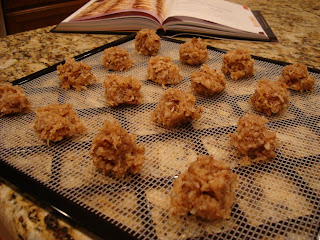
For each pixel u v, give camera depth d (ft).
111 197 0.73
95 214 0.66
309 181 0.78
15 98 1.02
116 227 0.63
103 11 1.72
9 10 2.42
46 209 0.68
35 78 1.24
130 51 1.50
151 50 1.43
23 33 1.70
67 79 1.20
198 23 1.61
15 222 0.66
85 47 1.55
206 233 0.64
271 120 1.02
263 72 1.29
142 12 1.65
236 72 1.25
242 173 0.81
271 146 0.84
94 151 0.79
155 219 0.67
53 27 1.79
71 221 0.65
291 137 0.94
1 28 2.41
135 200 0.72
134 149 0.83
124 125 1.01
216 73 1.17
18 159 0.84
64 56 1.45
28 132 0.96
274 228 0.65
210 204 0.64
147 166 0.83
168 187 0.76
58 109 0.97
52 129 0.89
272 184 0.77
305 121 1.01
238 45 1.57
